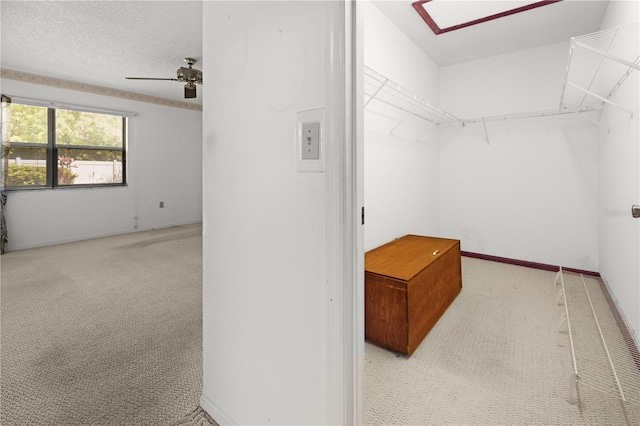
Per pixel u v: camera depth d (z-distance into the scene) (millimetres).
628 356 1732
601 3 2455
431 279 2080
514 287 2807
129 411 1355
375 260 2143
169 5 2486
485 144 3656
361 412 981
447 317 2248
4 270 3258
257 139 1062
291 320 998
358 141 906
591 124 3062
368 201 2520
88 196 4770
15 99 3961
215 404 1307
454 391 1499
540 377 1583
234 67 1129
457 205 3883
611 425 1281
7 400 1416
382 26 2600
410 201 3219
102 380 1558
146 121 5395
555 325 2105
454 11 2594
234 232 1170
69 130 4605
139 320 2189
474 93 3654
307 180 926
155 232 5293
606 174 2695
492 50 3367
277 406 1062
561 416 1334
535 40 3115
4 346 1855
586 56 2605
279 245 1014
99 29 2863
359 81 904
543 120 3312
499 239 3633
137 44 3189
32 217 4242
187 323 2150
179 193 5961
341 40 852
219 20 1185
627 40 1971
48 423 1288
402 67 2938
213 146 1245
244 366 1167
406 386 1539
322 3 873
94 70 3984
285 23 959
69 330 2045
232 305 1201
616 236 2355
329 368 909
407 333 1776
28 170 4254
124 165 5246
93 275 3115
